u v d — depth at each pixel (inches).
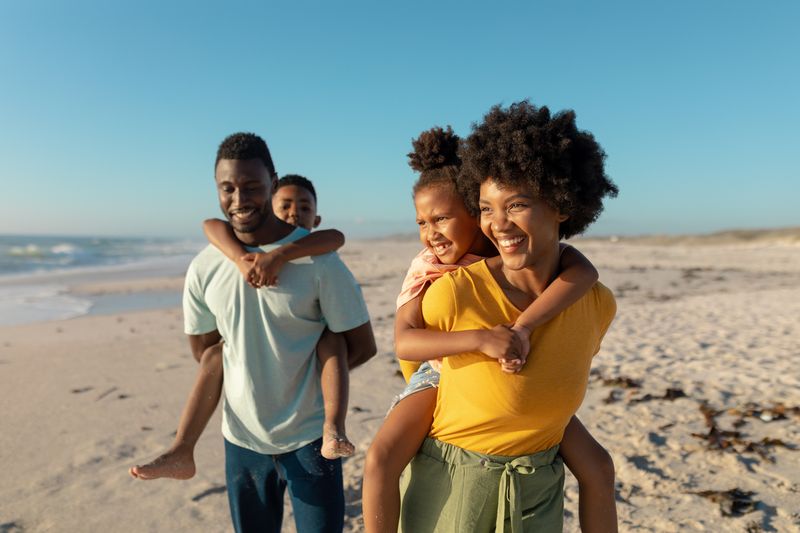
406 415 74.0
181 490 173.2
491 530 70.9
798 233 2343.8
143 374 308.2
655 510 148.0
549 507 72.6
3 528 153.5
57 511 162.1
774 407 217.3
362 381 273.3
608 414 217.0
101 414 243.4
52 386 286.2
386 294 668.7
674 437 192.7
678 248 1846.7
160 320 517.7
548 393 66.2
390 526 72.2
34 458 198.7
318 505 100.6
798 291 607.2
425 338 68.9
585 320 68.9
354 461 184.5
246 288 101.1
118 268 1309.1
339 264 105.3
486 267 70.4
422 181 77.9
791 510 145.0
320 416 103.5
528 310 65.7
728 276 855.7
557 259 69.9
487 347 63.7
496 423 67.7
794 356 293.1
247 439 102.5
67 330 469.1
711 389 243.0
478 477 69.2
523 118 63.5
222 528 152.3
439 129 76.7
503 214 64.5
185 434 104.3
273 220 107.3
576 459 77.2
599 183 66.5
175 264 1462.8
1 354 367.2
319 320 105.3
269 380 101.1
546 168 61.8
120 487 176.2
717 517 143.1
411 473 74.6
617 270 936.9
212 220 109.1
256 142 104.1
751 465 169.9
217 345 110.7
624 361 293.4
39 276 1069.8
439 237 77.4
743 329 374.6
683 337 351.3
